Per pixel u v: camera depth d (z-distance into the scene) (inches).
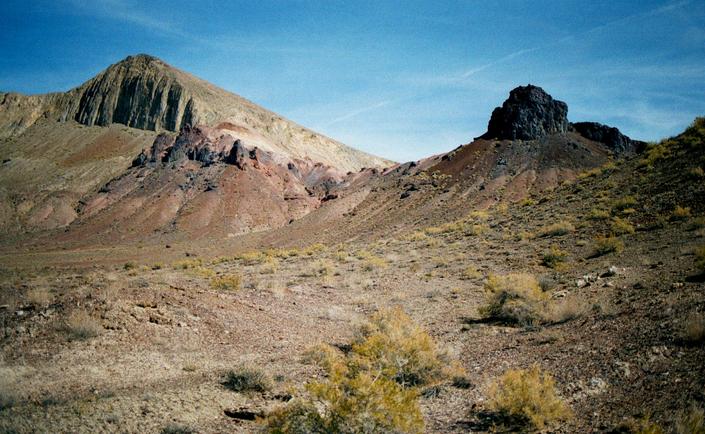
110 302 534.9
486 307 635.5
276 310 670.5
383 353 378.0
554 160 3221.0
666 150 1406.3
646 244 802.2
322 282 1024.9
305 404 252.4
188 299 606.2
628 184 1325.0
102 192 5949.8
